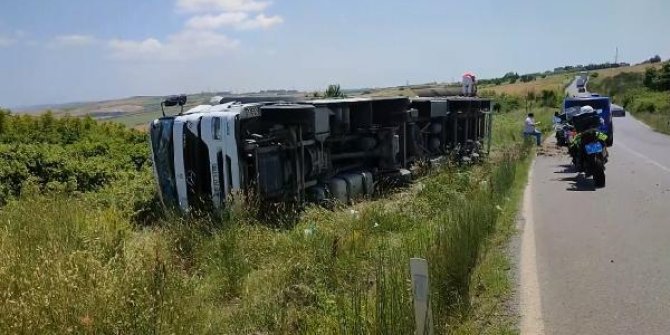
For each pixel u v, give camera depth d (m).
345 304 4.89
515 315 5.45
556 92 85.00
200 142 9.31
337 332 4.39
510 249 7.84
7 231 5.91
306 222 8.90
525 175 16.09
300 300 5.50
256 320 5.09
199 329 4.44
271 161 9.62
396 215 9.06
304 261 6.39
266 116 9.95
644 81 90.06
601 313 5.48
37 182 10.80
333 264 6.22
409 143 14.66
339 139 12.01
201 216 8.52
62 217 6.93
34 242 5.88
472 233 6.62
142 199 9.88
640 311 5.50
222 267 6.38
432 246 5.95
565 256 7.45
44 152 12.09
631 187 13.26
